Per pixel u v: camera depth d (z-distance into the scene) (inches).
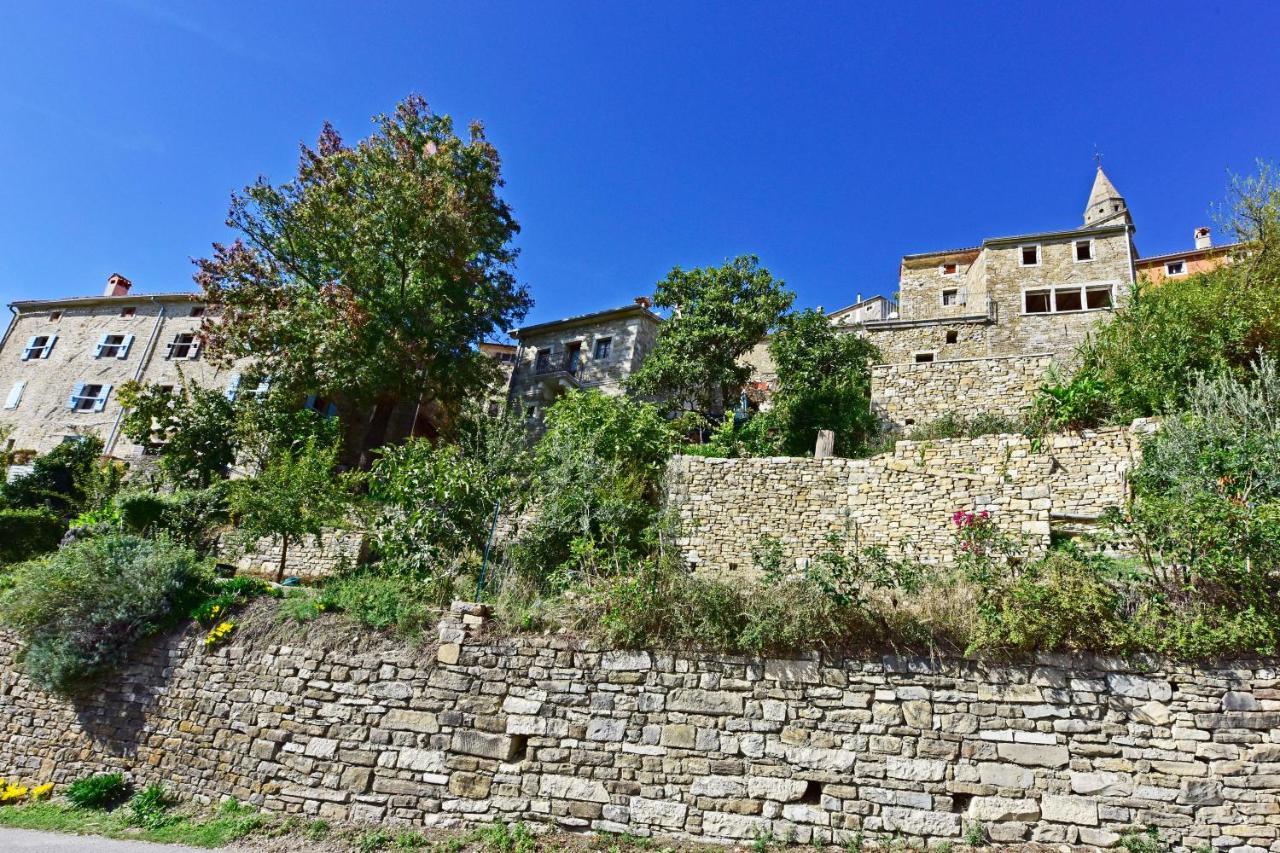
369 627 325.4
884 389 713.6
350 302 791.1
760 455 665.6
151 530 536.7
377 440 865.5
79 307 1167.0
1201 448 338.3
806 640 269.6
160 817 299.4
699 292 898.7
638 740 270.4
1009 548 281.1
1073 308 930.7
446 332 868.6
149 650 355.3
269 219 849.5
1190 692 234.2
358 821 282.8
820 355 769.6
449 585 371.6
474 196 942.4
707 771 260.5
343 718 304.0
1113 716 236.7
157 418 773.3
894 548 472.1
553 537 420.8
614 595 296.7
